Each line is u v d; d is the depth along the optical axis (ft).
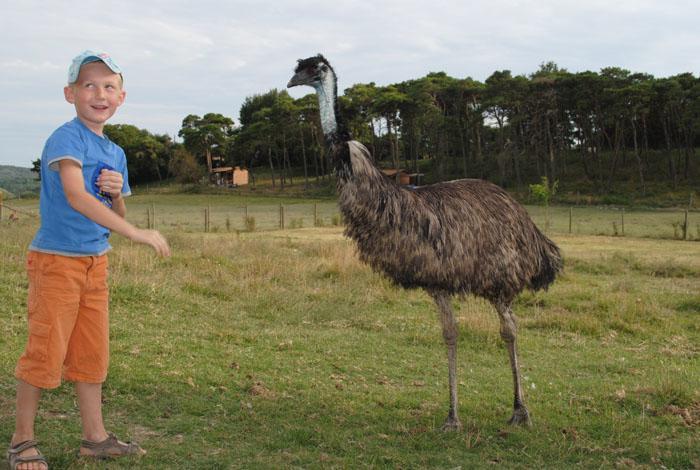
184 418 16.89
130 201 237.04
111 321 27.53
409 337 30.04
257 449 15.11
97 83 12.99
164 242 12.62
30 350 12.67
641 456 16.49
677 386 22.12
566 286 45.47
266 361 23.88
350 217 18.10
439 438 16.83
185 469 13.65
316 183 271.69
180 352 23.63
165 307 31.45
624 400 21.42
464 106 248.73
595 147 250.37
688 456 16.38
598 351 29.73
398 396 20.72
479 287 18.17
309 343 27.50
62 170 12.41
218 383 20.21
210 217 151.84
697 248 81.66
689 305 40.14
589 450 16.65
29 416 12.76
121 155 14.02
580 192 208.13
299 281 41.57
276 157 328.90
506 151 232.12
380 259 18.12
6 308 27.20
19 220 73.82
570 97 213.46
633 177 219.61
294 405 18.86
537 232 19.56
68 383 18.39
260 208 194.08
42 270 12.75
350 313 34.37
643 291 45.14
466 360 27.07
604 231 113.09
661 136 255.50
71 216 12.74
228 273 42.06
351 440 16.30
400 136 260.01
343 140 18.16
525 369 25.95
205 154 333.42
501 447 16.65
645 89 197.88
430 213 17.67
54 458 13.51
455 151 259.80
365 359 25.79
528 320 34.73
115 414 16.80
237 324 30.35
